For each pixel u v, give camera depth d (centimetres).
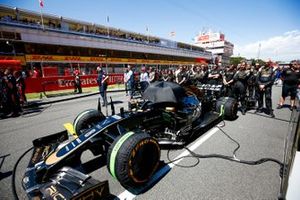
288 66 705
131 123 321
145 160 251
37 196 204
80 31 2377
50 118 625
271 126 500
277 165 305
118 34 2936
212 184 259
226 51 8706
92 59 2381
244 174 281
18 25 1728
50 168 222
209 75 809
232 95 684
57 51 2034
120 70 2772
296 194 142
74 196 175
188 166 303
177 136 347
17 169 308
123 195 240
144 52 3225
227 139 411
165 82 394
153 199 232
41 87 1166
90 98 1041
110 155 235
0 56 1587
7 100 676
